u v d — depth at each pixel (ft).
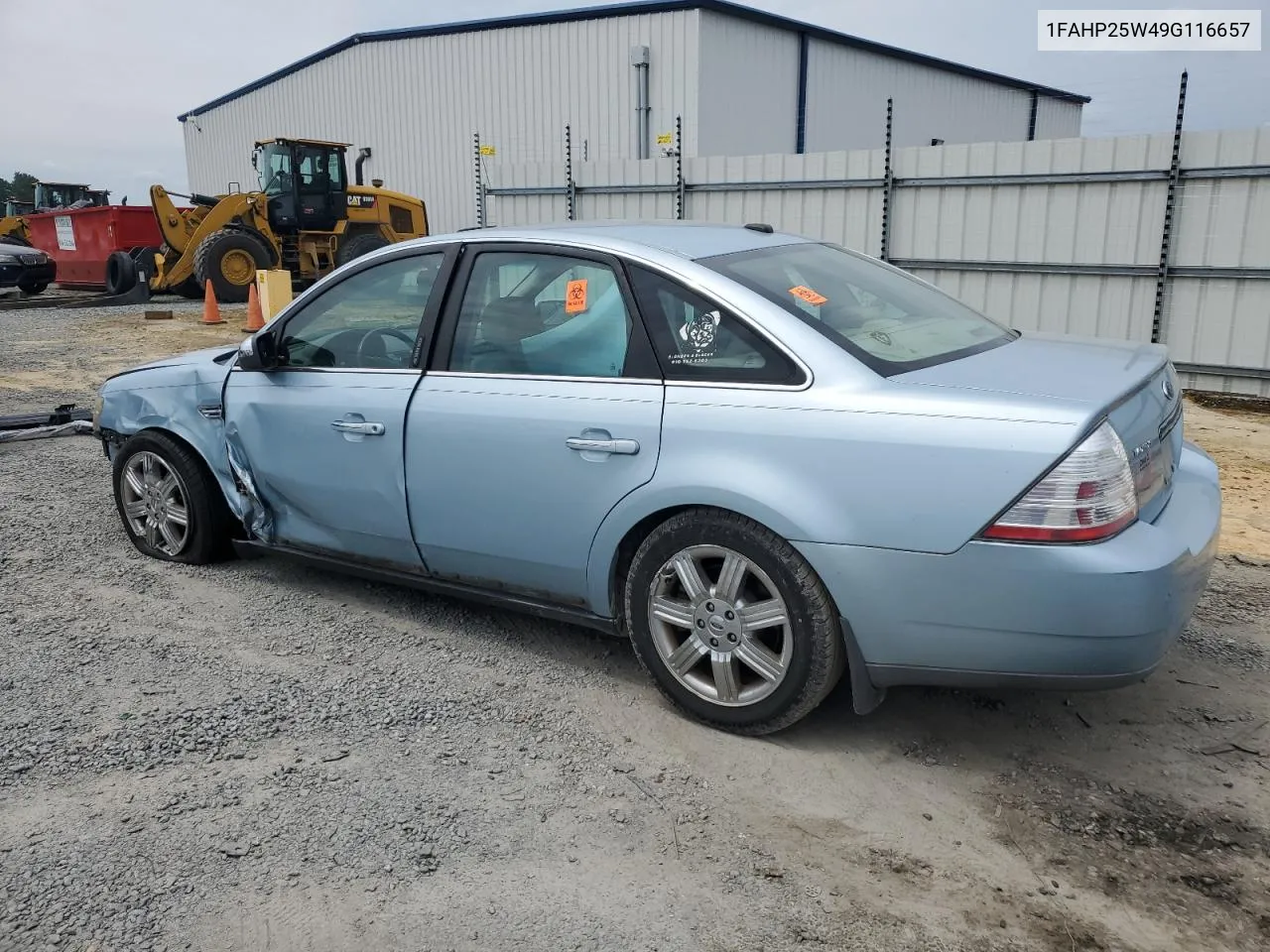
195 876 8.83
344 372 13.92
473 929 8.21
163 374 16.48
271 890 8.66
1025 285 35.47
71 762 10.63
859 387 10.15
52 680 12.54
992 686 9.95
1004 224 35.47
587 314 11.96
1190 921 8.34
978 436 9.44
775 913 8.42
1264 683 12.53
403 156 97.09
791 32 83.97
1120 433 9.55
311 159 68.85
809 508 10.11
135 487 17.10
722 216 42.11
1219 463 23.81
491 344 12.66
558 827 9.58
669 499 10.94
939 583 9.65
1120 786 10.34
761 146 83.56
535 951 7.97
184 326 55.52
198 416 15.80
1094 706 11.98
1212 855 9.22
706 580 11.10
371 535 13.87
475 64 89.15
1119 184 32.94
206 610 14.90
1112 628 9.20
